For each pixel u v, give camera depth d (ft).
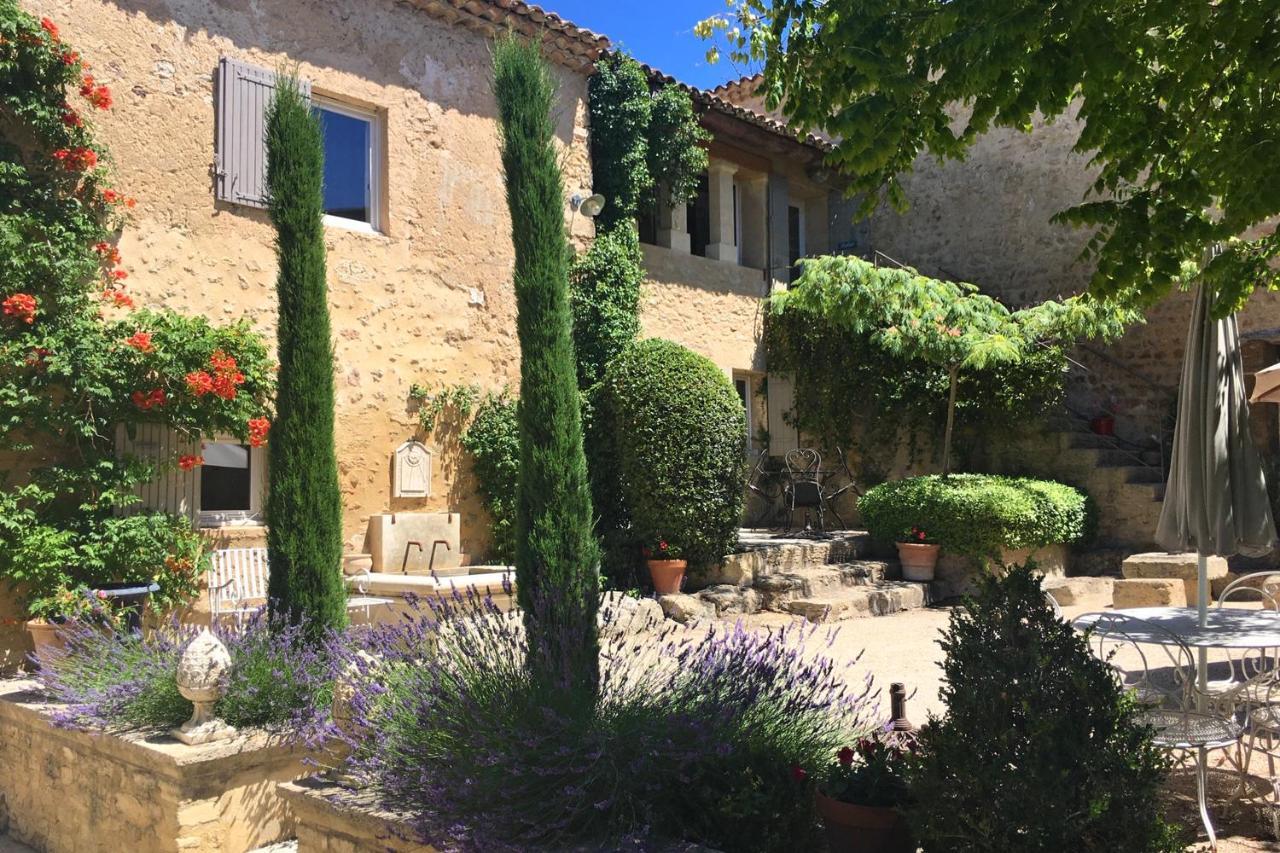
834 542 38.06
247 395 25.22
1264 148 13.93
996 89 13.99
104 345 22.97
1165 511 18.22
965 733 9.89
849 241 53.88
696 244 46.26
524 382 15.40
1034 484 38.63
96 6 24.91
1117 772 9.46
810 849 11.78
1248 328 40.86
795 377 46.91
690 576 33.71
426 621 14.87
